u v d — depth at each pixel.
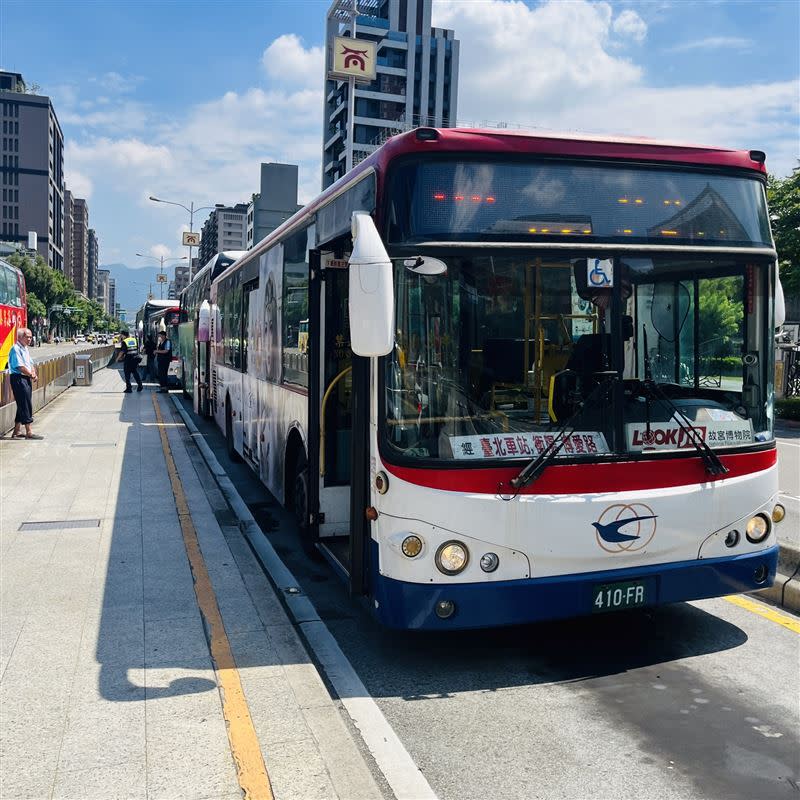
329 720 4.13
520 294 4.64
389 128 99.25
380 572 4.65
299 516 7.50
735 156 5.08
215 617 5.66
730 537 4.95
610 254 4.74
